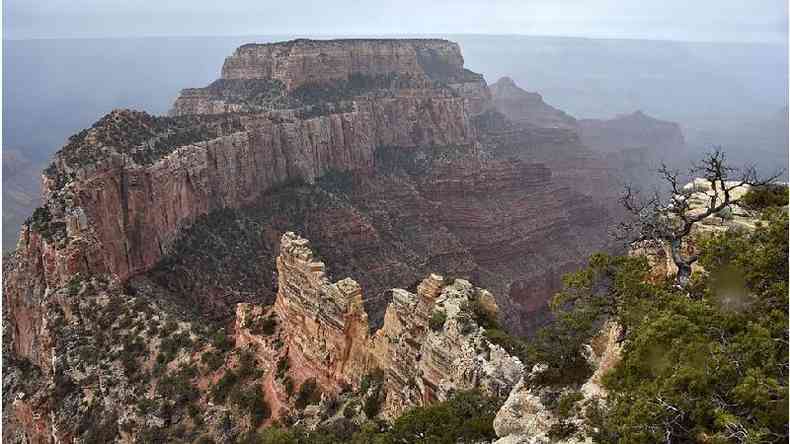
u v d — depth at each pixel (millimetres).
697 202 30516
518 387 26859
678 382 18594
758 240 24453
